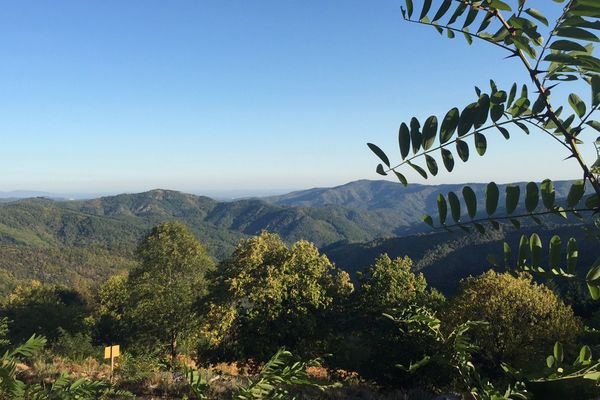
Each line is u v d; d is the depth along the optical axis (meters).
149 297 22.64
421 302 14.70
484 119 1.18
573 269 1.08
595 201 1.10
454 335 1.95
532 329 11.81
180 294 22.02
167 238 24.05
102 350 20.30
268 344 15.77
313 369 16.58
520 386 1.62
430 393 10.97
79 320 27.23
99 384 2.12
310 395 8.38
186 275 24.12
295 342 15.84
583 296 20.64
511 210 1.17
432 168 1.20
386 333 12.51
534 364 1.61
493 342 11.70
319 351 15.45
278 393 1.63
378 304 15.60
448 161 1.19
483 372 11.05
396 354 11.57
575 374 1.38
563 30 1.04
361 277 17.36
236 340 17.09
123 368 12.38
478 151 1.18
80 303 47.72
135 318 22.36
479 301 12.56
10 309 27.31
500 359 11.56
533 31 1.07
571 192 1.13
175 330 21.44
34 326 24.16
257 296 16.14
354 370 15.09
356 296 17.08
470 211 1.19
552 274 1.09
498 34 1.19
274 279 16.52
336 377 15.00
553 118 1.17
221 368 19.91
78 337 19.48
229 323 16.80
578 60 1.08
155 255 23.61
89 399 2.05
